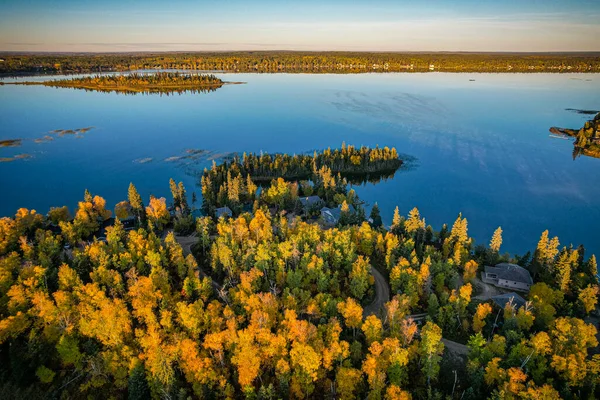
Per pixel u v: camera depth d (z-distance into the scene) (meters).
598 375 65.88
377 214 154.50
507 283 107.50
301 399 66.50
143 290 83.06
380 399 64.25
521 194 190.12
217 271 107.62
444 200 185.12
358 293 97.44
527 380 69.38
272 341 70.12
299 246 113.31
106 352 70.06
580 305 94.69
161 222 140.62
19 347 72.38
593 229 158.75
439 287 100.00
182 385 68.62
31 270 90.06
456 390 71.19
